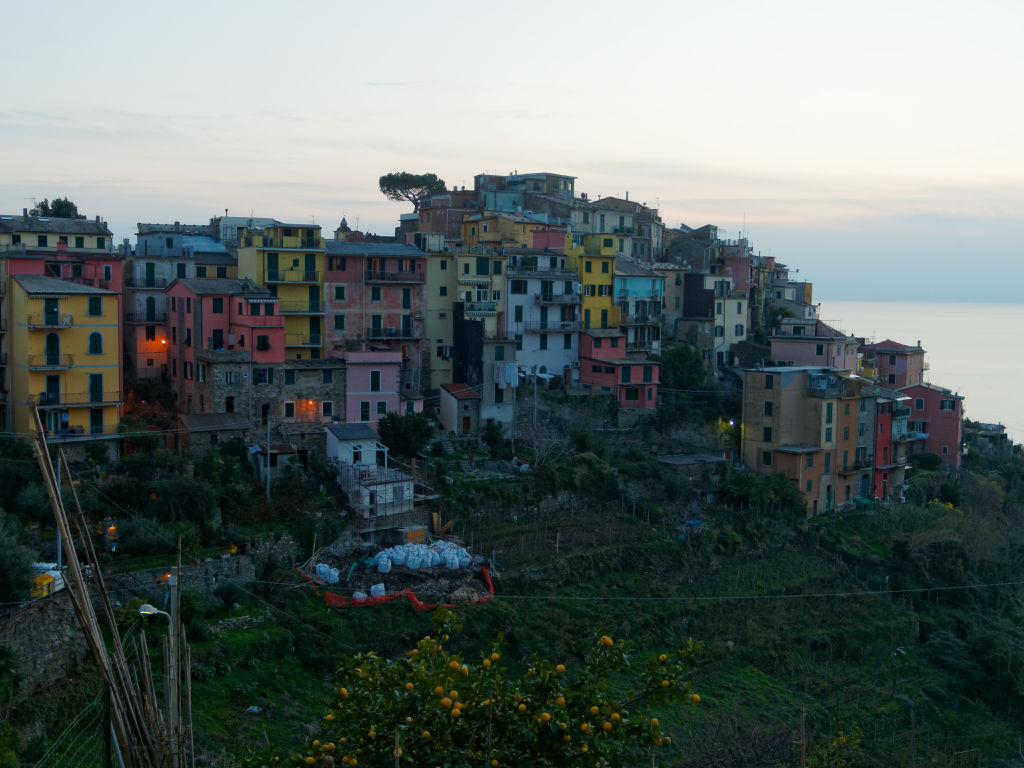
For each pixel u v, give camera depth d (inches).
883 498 3973.9
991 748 2541.8
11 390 2802.7
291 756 900.0
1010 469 4658.0
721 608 2869.1
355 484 2805.1
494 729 871.7
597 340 4050.2
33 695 1705.2
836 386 3708.2
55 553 2206.0
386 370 3309.5
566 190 5856.3
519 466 3245.6
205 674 2038.6
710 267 5034.5
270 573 2469.2
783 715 2432.3
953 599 3240.7
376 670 948.6
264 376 3115.2
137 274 3604.8
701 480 3506.4
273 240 3506.4
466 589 2564.0
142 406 3186.5
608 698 895.1
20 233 3686.0
